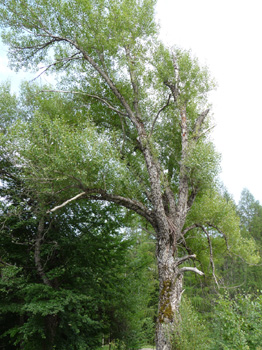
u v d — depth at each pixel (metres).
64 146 8.99
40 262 11.45
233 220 13.68
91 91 13.11
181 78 12.85
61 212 11.95
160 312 9.30
